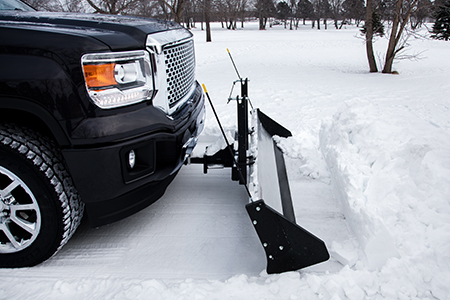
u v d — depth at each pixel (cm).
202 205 267
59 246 189
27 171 171
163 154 199
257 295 166
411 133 254
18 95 165
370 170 233
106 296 171
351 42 2453
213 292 169
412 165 215
